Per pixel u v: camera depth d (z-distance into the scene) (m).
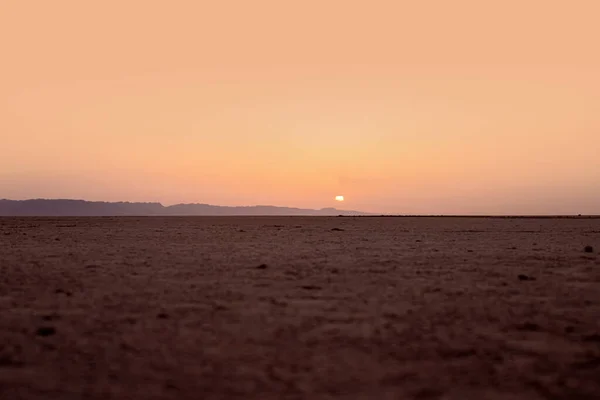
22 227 66.06
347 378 8.47
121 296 15.48
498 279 18.84
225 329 11.54
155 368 8.95
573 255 27.53
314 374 8.65
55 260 25.03
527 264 23.48
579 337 10.91
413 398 7.69
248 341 10.59
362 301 14.74
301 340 10.64
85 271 20.98
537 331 11.41
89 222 90.25
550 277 19.30
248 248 32.56
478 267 22.34
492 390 8.01
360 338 10.80
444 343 10.45
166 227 68.44
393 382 8.30
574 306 13.98
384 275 19.97
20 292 16.14
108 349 10.05
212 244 36.16
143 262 24.22
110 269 21.66
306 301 14.74
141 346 10.24
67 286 17.30
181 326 11.80
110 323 12.09
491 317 12.68
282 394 7.80
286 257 26.69
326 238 43.75
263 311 13.41
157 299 15.04
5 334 11.15
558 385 8.21
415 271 21.05
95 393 7.86
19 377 8.55
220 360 9.38
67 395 7.80
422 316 12.81
